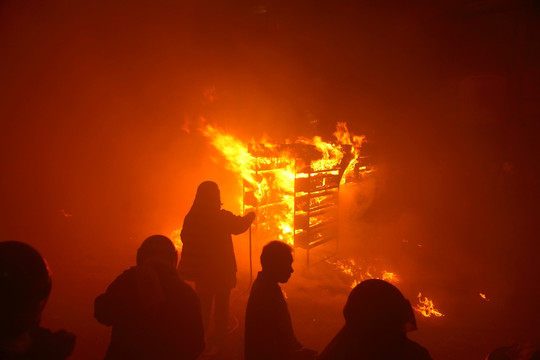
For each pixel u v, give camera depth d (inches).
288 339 108.9
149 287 94.0
